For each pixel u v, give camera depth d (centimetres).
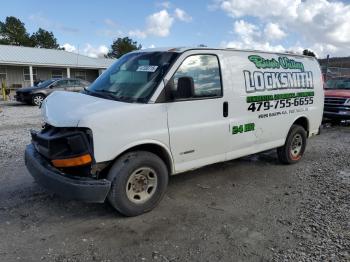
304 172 627
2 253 344
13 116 1415
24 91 1914
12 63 2911
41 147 418
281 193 521
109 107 399
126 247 360
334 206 468
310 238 381
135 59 490
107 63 3722
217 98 491
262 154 748
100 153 384
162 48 487
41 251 350
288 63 627
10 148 766
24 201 468
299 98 649
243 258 343
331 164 680
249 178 589
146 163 422
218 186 547
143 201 430
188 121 459
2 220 413
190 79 430
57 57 3372
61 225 404
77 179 381
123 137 399
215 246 365
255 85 550
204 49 484
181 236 384
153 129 424
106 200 456
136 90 439
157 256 344
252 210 457
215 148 501
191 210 453
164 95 433
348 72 2186
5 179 554
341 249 358
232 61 520
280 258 343
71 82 2030
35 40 8175
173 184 552
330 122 1269
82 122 373
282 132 623
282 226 411
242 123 533
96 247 359
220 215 440
